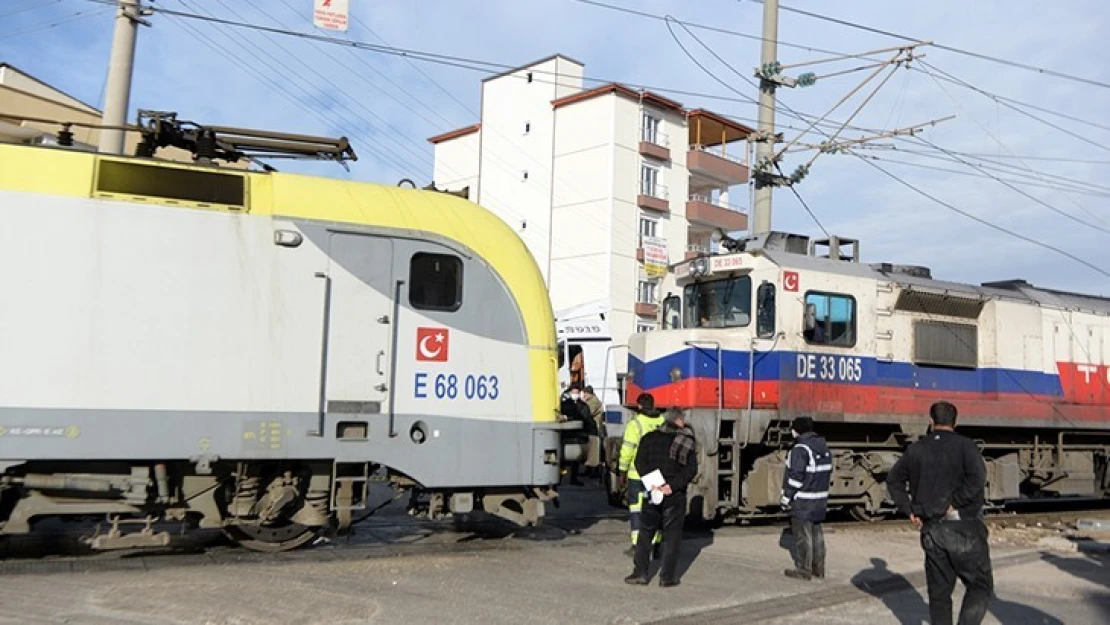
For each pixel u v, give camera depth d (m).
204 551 9.39
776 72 18.20
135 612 6.82
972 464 6.42
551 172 42.66
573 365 19.91
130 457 8.17
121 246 8.33
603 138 40.78
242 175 9.00
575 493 16.84
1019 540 13.05
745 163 46.19
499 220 10.33
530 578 8.77
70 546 9.43
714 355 13.08
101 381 8.12
